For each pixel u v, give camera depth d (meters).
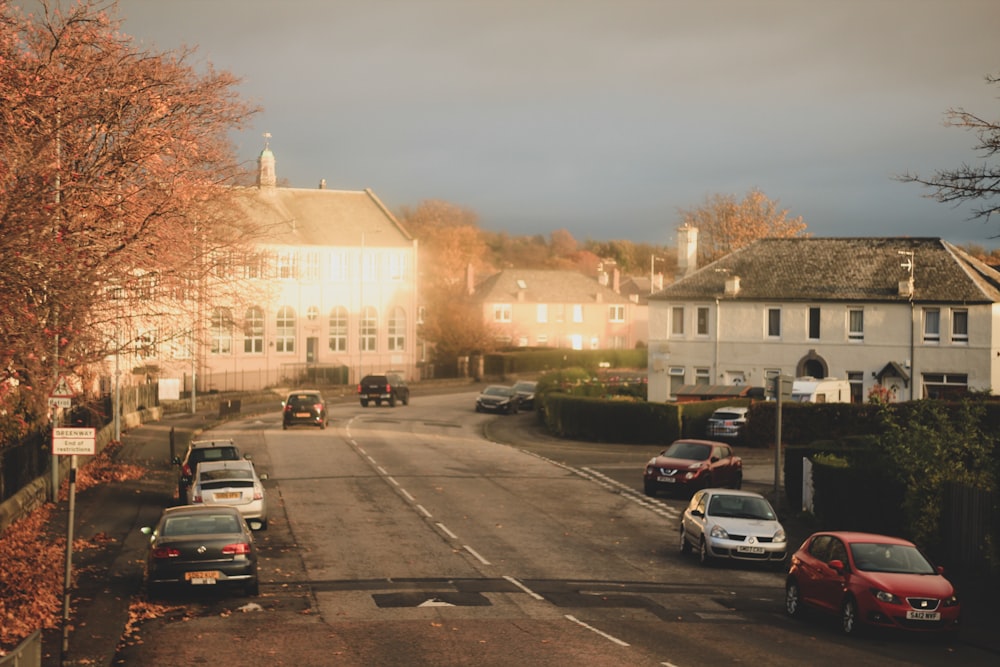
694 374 65.88
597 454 50.03
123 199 22.69
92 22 22.64
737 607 21.31
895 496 26.38
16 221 17.12
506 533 28.95
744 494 27.20
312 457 44.53
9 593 19.83
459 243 139.75
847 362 61.94
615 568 25.02
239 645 16.95
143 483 36.44
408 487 36.91
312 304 92.06
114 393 49.16
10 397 24.38
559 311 125.88
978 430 26.70
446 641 17.33
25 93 19.31
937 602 18.39
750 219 98.44
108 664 15.65
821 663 16.44
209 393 77.38
